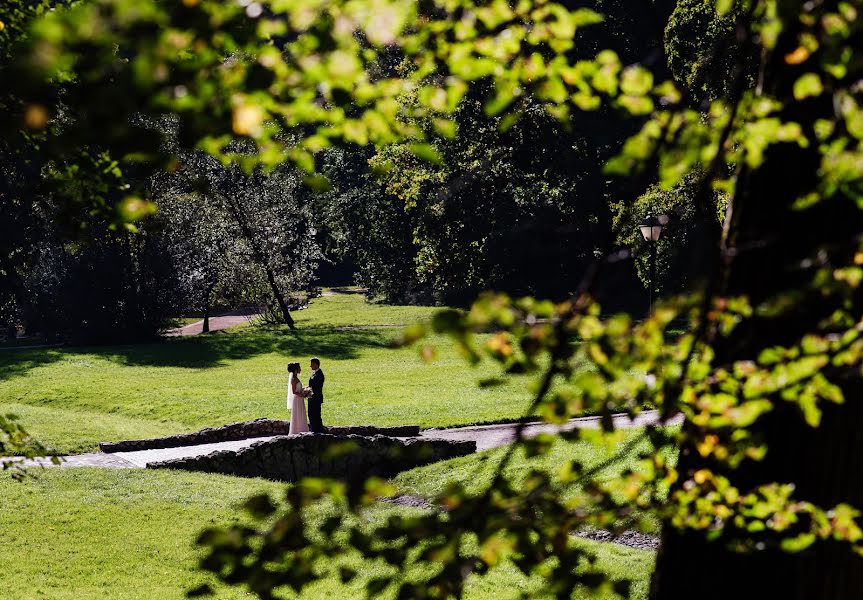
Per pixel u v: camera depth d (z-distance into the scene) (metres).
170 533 22.09
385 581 4.67
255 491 25.98
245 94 3.77
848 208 5.16
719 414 4.93
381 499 25.02
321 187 4.68
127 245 71.56
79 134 3.26
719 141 4.43
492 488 4.62
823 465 5.29
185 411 41.41
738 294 5.37
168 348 65.81
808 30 4.37
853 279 4.42
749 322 5.27
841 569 5.37
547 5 4.51
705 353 4.93
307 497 4.38
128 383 48.84
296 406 33.12
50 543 21.27
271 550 4.45
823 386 4.68
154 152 3.48
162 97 3.36
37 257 69.62
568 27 4.57
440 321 3.94
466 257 61.03
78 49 3.08
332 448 4.42
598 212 54.88
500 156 53.16
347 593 17.14
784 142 5.20
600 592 4.87
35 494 25.00
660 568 5.91
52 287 70.25
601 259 4.46
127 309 71.38
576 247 57.59
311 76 3.83
